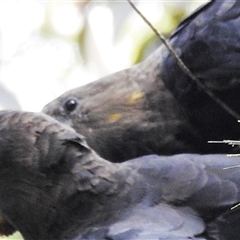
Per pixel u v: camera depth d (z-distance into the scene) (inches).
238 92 177.8
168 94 178.9
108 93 179.3
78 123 179.2
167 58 179.0
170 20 186.4
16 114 173.2
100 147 179.0
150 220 171.5
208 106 178.1
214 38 178.1
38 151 172.7
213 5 178.7
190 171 172.7
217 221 171.9
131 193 172.4
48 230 172.7
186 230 171.2
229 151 178.2
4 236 175.6
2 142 172.7
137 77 179.6
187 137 178.7
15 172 172.7
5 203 173.0
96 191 172.4
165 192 172.4
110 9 187.0
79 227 172.2
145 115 179.0
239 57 177.6
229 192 172.1
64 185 172.6
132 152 179.0
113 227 171.5
